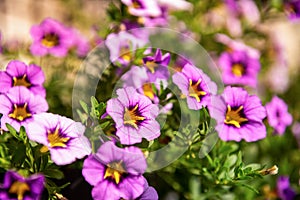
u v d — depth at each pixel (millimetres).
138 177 380
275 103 482
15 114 398
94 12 598
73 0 606
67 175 416
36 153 381
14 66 416
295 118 568
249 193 474
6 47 500
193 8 539
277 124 480
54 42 492
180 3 506
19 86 402
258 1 551
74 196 414
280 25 730
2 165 382
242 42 552
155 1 479
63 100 489
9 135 407
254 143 497
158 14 469
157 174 458
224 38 529
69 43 496
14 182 364
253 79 505
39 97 407
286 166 516
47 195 393
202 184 458
